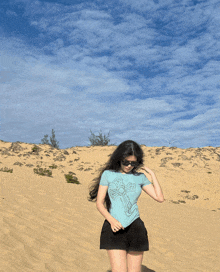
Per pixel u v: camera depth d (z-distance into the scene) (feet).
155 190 10.94
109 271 15.98
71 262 16.67
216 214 43.60
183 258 21.08
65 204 31.53
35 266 15.08
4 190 32.35
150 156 84.23
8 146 81.41
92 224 25.50
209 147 94.89
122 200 10.64
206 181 67.15
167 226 30.66
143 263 19.01
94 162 77.97
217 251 23.49
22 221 22.52
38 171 59.52
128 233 10.39
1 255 15.48
